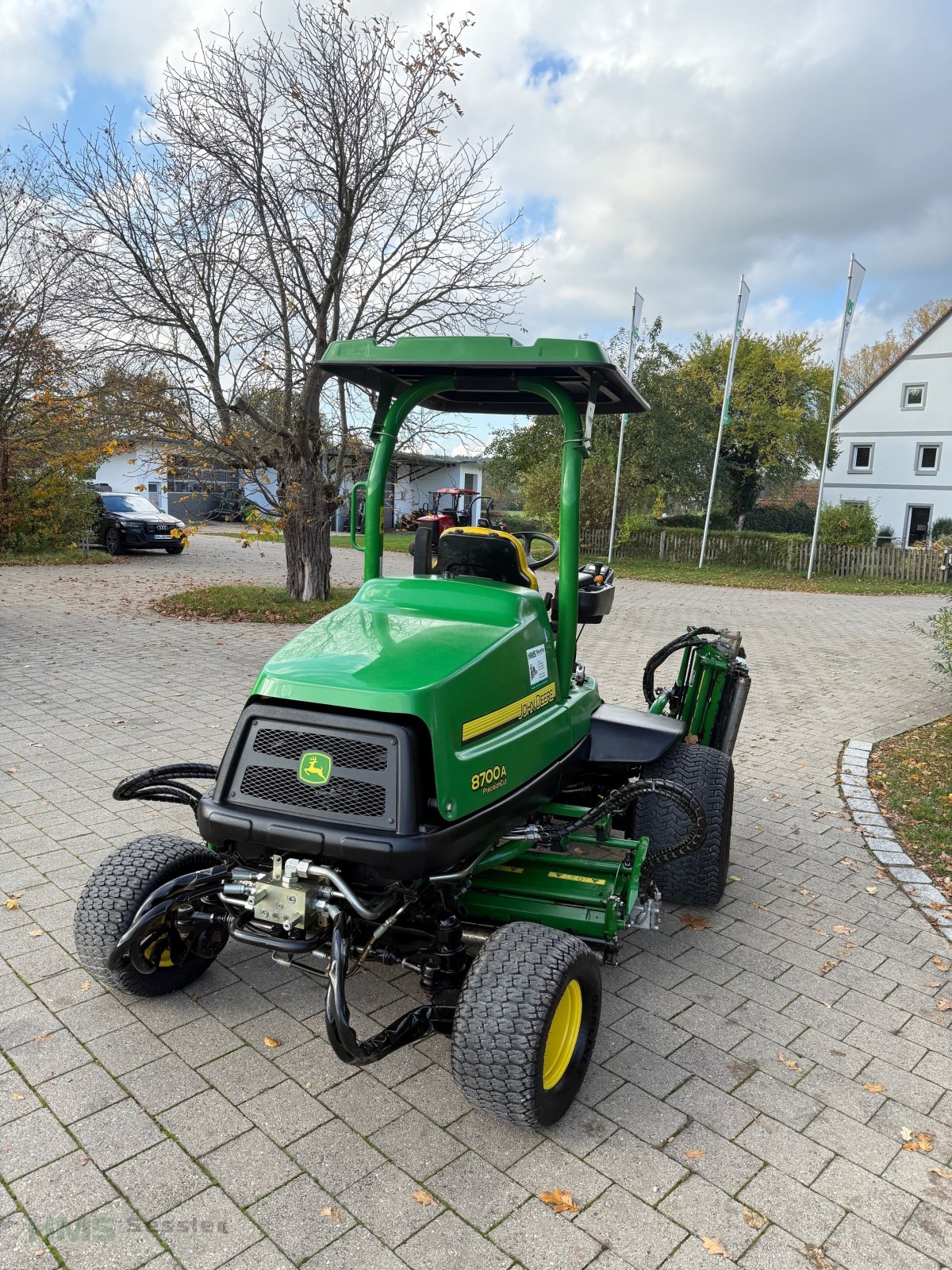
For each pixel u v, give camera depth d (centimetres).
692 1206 268
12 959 383
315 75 1152
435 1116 303
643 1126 303
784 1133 303
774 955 425
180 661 991
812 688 1028
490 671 319
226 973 385
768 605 1888
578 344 338
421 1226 256
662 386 3066
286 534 1400
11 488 1980
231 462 1281
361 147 1170
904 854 551
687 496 3959
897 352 6241
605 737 428
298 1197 264
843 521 2722
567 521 383
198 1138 286
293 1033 345
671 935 440
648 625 1470
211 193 1178
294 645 330
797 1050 351
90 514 2139
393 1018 356
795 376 4412
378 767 282
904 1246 258
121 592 1529
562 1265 245
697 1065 338
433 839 277
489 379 388
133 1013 352
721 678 521
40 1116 293
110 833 510
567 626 389
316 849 279
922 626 1575
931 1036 365
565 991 287
